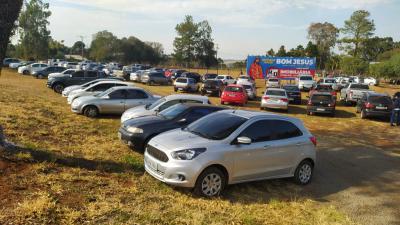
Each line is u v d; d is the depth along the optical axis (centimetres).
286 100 2442
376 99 2245
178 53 11156
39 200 598
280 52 11012
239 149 757
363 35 9075
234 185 824
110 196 666
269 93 2494
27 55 7988
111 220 568
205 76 5162
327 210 721
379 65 8050
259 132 805
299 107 2792
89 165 839
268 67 5028
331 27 11275
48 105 1892
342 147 1389
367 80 6575
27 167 748
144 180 777
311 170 898
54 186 675
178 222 592
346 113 2553
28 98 2127
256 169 789
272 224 634
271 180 890
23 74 4588
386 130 1928
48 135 1149
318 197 806
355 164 1129
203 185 718
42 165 768
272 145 808
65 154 904
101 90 1967
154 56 12219
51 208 582
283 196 790
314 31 11475
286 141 838
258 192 798
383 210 748
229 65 11512
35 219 544
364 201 796
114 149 1040
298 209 717
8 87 2747
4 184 655
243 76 4250
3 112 1462
